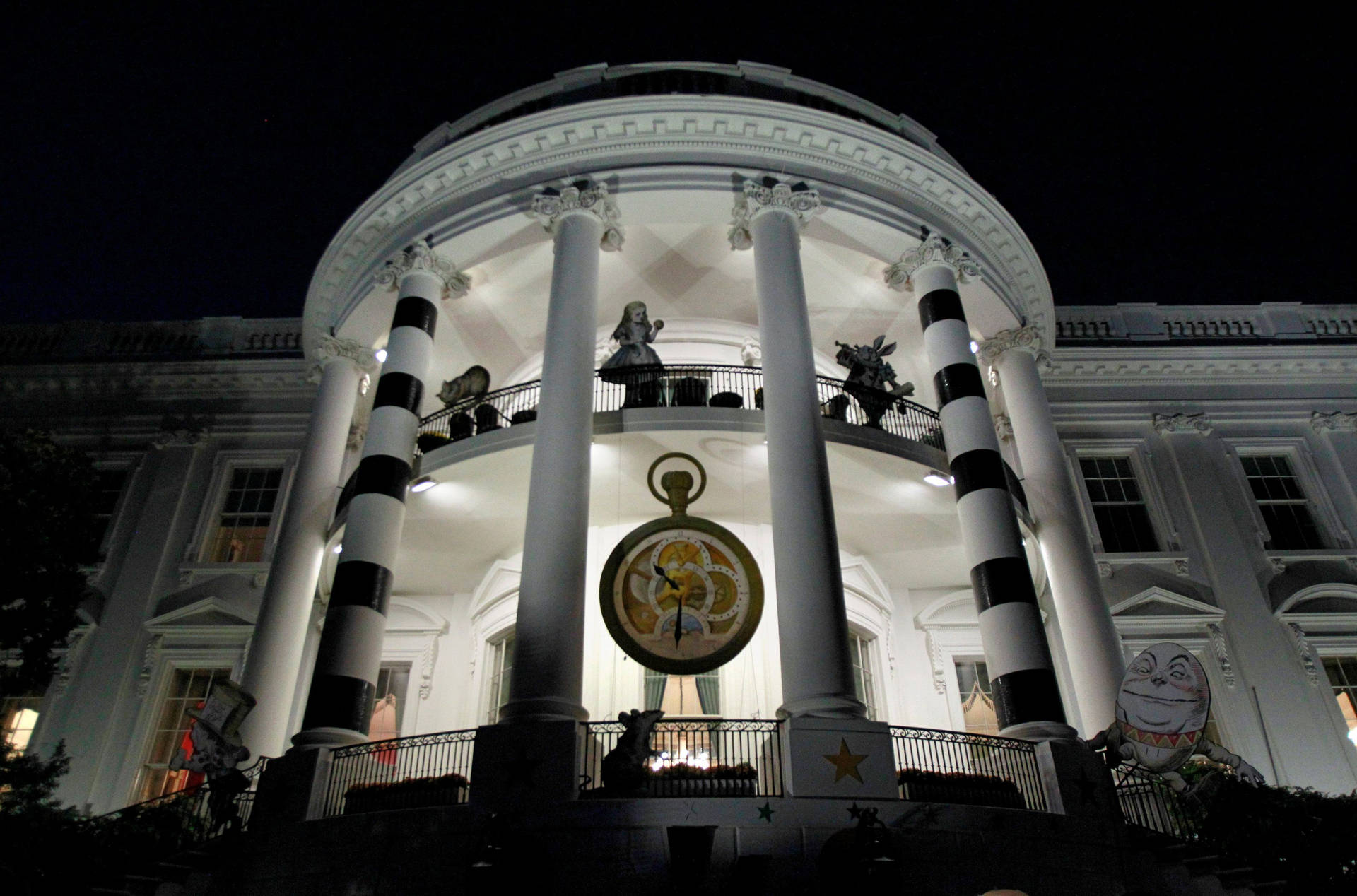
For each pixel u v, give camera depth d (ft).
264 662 50.47
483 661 55.36
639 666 49.11
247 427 69.67
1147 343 72.49
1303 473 67.87
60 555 44.37
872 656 55.72
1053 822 36.88
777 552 41.91
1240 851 37.68
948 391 50.90
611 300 64.18
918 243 55.62
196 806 42.96
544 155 55.06
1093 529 64.85
